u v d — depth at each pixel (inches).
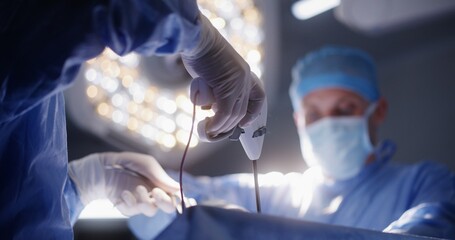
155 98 68.9
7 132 31.5
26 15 28.1
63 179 35.3
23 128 32.2
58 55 27.5
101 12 26.9
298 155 104.7
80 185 42.6
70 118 68.0
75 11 27.3
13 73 27.7
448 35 101.0
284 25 97.7
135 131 69.9
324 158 75.5
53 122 34.4
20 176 32.0
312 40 100.1
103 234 79.0
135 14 27.1
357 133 74.6
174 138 70.7
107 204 75.3
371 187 72.1
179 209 39.1
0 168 31.6
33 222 32.5
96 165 43.0
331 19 98.0
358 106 77.4
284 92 103.3
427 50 105.7
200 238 23.5
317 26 98.8
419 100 107.4
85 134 69.2
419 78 107.8
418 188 68.4
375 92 79.2
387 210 68.1
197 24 29.5
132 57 66.6
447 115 104.8
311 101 79.1
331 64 78.3
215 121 33.1
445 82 105.4
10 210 31.5
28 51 27.6
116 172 42.6
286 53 100.0
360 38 101.2
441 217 47.8
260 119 36.4
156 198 39.7
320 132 75.5
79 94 66.5
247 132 36.1
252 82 35.2
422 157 105.5
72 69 28.5
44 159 33.6
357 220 69.1
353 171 74.2
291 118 105.1
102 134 69.2
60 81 28.1
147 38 27.8
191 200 40.8
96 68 66.3
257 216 25.7
